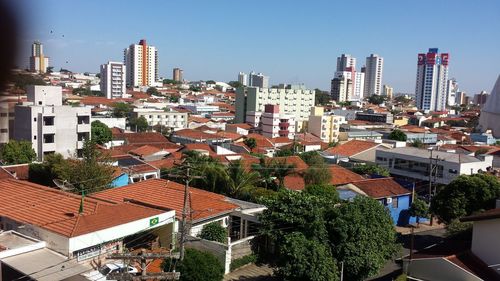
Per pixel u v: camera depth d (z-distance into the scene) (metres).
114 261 24.45
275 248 26.02
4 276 21.45
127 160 49.81
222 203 32.59
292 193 27.34
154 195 32.94
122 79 180.12
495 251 24.97
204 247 27.44
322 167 48.28
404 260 26.72
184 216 21.67
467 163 56.47
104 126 71.81
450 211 36.16
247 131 105.62
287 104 138.38
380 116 152.00
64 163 38.06
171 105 146.88
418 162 60.00
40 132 56.47
